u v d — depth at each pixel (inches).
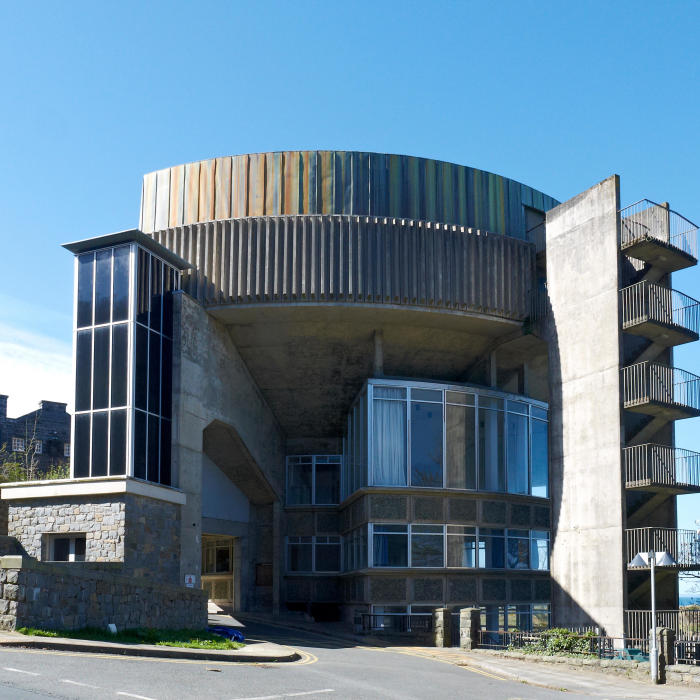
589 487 1358.3
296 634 1330.0
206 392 1471.5
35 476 2094.0
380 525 1464.1
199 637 916.6
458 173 1609.3
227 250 1501.0
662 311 1362.0
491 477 1569.9
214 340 1519.4
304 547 1791.3
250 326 1556.3
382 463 1501.0
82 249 1374.3
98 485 1211.2
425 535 1482.5
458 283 1518.2
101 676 549.6
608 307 1373.0
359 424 1612.9
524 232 1668.3
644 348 1393.9
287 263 1476.4
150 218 1616.6
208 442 1617.9
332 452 1817.2
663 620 1227.9
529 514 1614.2
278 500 1784.0
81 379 1328.7
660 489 1288.1
